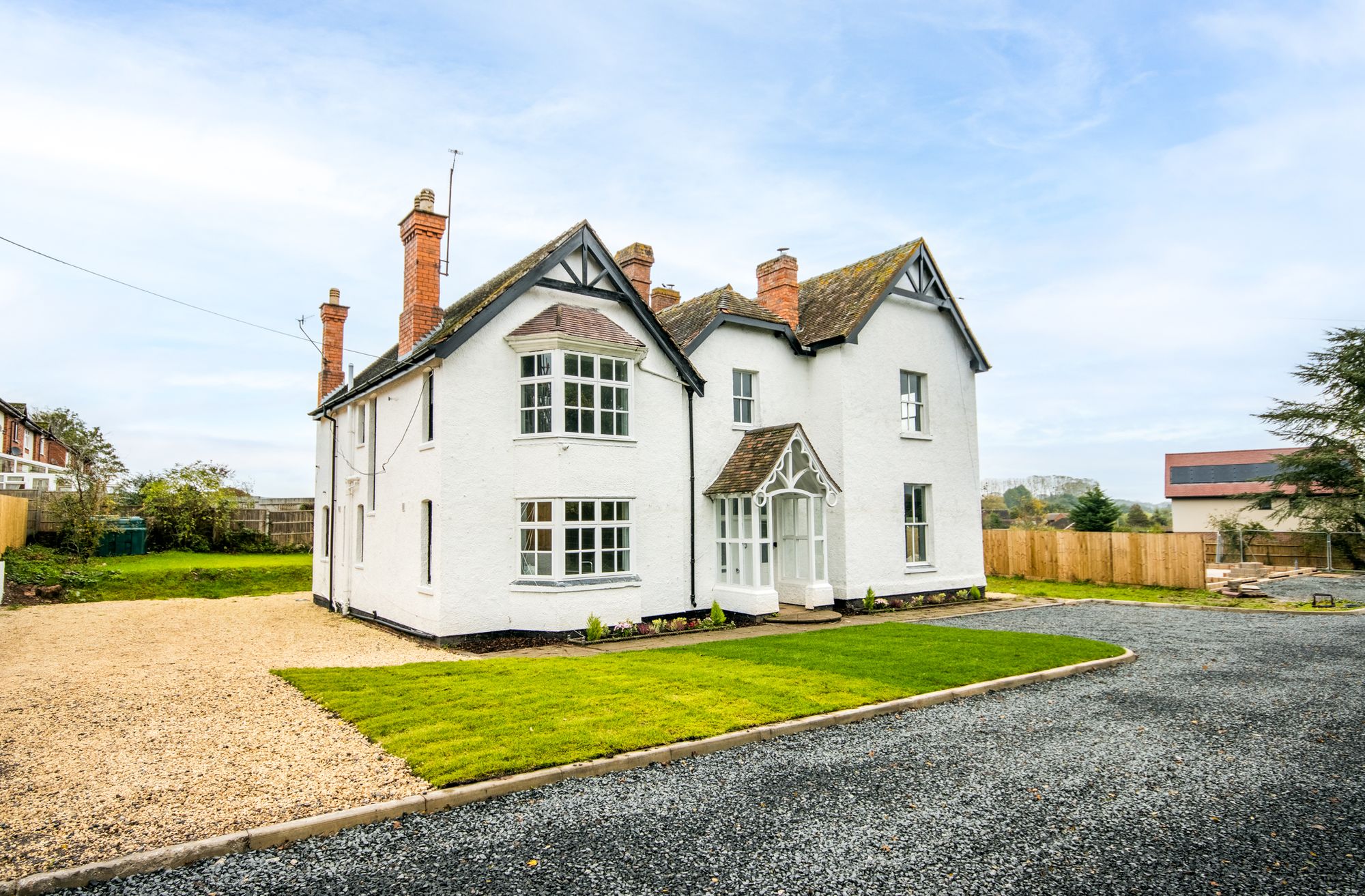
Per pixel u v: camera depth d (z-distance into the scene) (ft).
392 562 58.29
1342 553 106.32
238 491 121.08
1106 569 89.66
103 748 26.09
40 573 74.59
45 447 165.58
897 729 29.78
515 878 17.87
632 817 21.33
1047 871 18.28
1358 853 19.22
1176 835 20.34
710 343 63.87
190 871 18.08
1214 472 185.06
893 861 18.74
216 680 36.73
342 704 31.40
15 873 17.28
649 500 58.08
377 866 18.40
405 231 62.85
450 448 50.83
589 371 54.54
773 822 21.04
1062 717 31.68
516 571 52.80
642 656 42.57
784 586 64.34
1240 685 37.19
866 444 67.92
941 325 75.82
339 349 84.58
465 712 29.96
